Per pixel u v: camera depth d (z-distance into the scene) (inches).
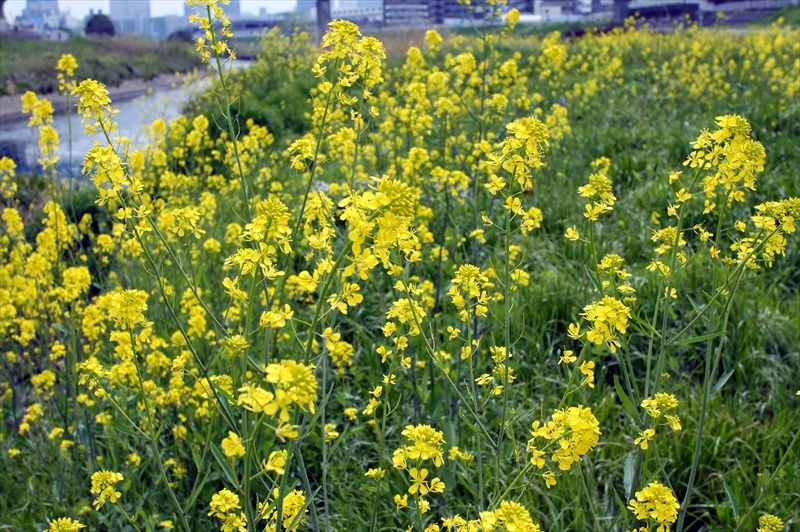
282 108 546.6
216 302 177.9
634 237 238.2
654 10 1512.1
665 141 328.2
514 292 147.6
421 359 153.4
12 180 331.0
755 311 189.8
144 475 148.5
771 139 330.6
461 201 191.0
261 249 79.9
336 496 140.9
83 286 159.3
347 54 114.3
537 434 74.3
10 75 981.8
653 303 189.3
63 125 636.1
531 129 92.0
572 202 265.7
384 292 203.5
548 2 1989.4
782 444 148.9
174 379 139.9
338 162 350.3
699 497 141.4
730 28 1344.7
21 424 159.2
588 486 130.3
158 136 304.2
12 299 183.2
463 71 210.1
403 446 79.4
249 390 56.6
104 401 138.9
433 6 1283.2
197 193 305.7
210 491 137.3
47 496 140.9
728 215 244.1
